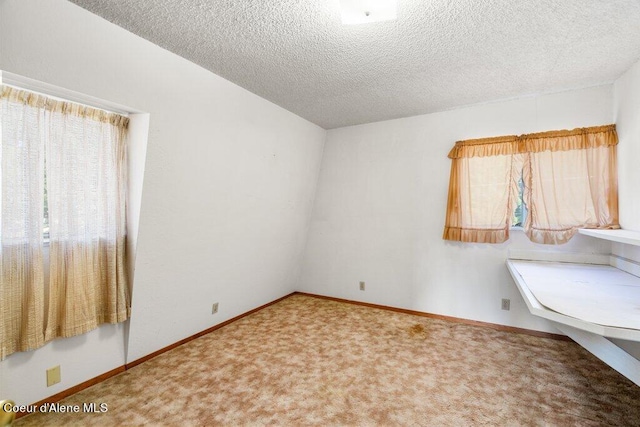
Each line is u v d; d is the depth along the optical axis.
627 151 2.29
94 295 1.96
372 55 2.02
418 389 1.97
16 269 1.61
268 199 3.24
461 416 1.71
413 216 3.46
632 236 1.69
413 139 3.43
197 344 2.64
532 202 2.78
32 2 1.36
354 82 2.46
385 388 1.99
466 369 2.22
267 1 1.48
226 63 2.12
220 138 2.47
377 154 3.67
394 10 1.49
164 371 2.18
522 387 2.00
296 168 3.57
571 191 2.64
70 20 1.49
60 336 1.81
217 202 2.63
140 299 2.22
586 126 2.61
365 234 3.77
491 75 2.35
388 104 3.01
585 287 1.87
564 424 1.64
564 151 2.66
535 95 2.79
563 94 2.69
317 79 2.39
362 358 2.39
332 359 2.38
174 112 2.08
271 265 3.66
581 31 1.75
